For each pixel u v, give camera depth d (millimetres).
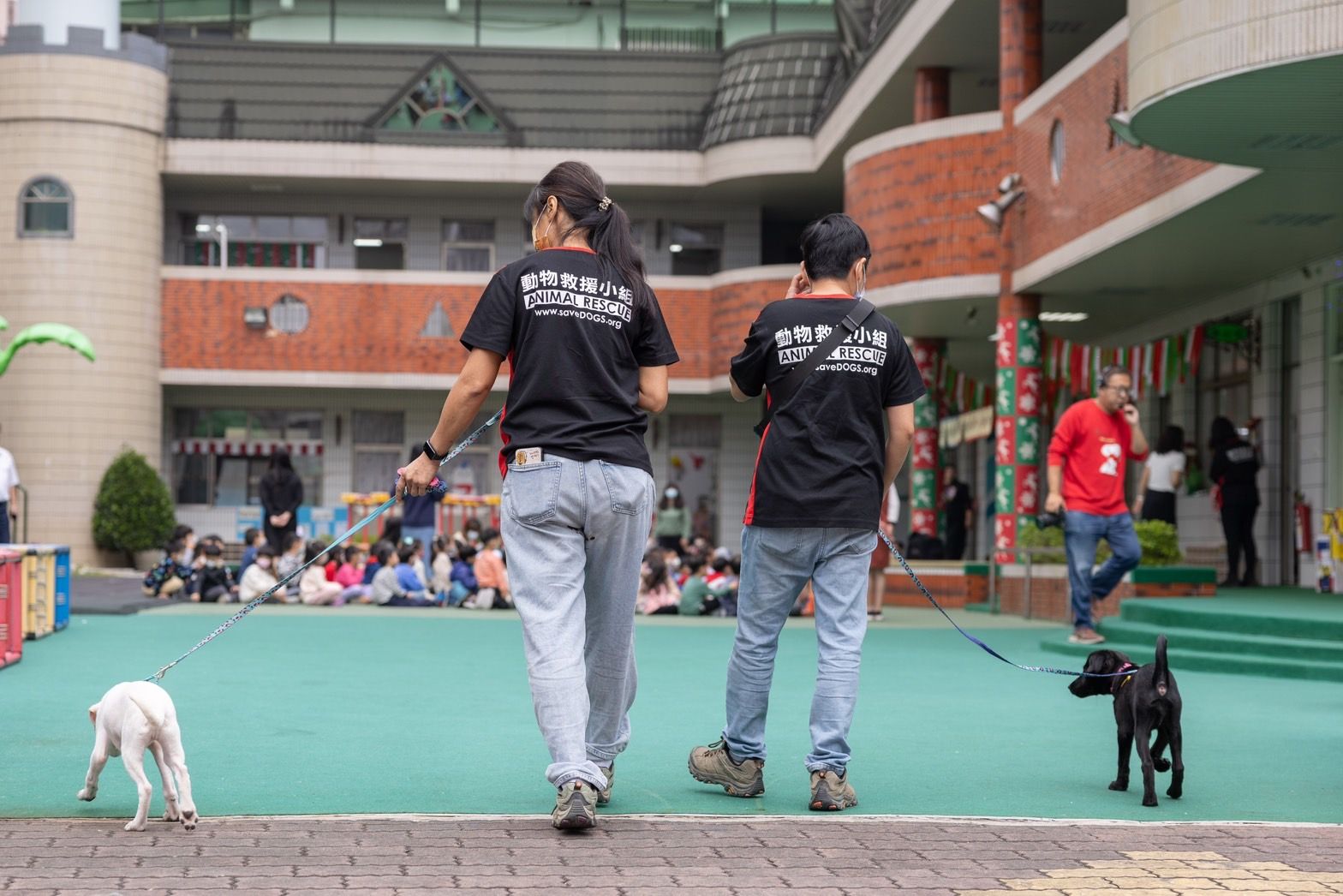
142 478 25891
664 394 4996
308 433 29078
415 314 27922
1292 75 9148
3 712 7445
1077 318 19797
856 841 4617
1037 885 4094
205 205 28734
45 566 11930
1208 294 17609
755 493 5254
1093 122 14594
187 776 4672
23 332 15250
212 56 28250
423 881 4008
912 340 21297
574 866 4211
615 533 4797
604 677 5000
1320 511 15477
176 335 27500
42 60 26047
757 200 29109
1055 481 11148
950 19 17938
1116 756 6449
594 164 27844
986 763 6250
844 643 5191
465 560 17812
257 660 10438
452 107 28141
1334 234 13703
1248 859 4441
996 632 13633
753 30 31688
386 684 9055
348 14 31484
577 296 4809
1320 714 7988
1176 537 14078
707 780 5488
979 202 17375
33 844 4430
